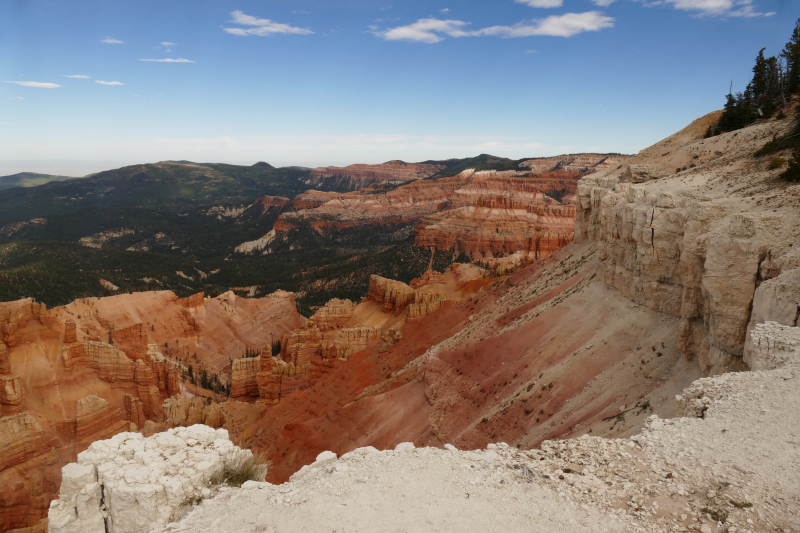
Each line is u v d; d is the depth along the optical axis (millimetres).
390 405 60344
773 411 18359
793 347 22969
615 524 13516
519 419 44062
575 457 17328
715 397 20750
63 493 16328
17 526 62781
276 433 75000
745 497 13961
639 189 51094
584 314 52406
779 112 81375
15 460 66062
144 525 15469
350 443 59156
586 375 43750
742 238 29641
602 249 56000
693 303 36281
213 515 15211
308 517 14672
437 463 17594
